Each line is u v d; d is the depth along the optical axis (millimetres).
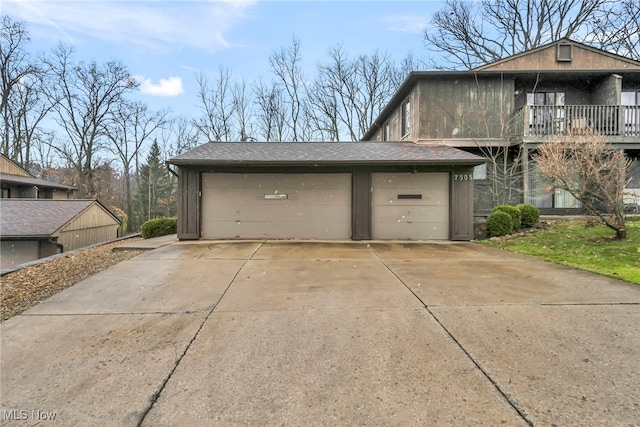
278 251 7324
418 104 11625
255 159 8812
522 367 2434
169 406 2051
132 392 2193
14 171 21047
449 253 7062
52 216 13156
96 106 27688
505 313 3477
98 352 2744
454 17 22703
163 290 4445
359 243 8586
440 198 9297
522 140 10867
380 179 9312
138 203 32031
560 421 1868
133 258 6559
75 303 3957
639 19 17625
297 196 9359
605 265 5516
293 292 4324
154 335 3061
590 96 12172
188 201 9195
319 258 6543
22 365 2543
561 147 7863
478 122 11555
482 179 11891
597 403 2020
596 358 2549
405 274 5223
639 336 2910
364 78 25969
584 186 7305
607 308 3580
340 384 2256
